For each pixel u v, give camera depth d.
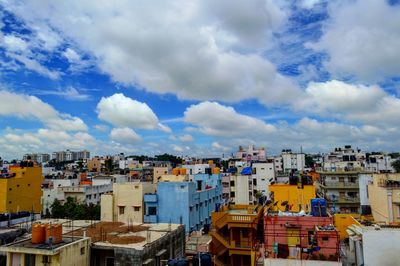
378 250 23.41
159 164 169.62
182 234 39.25
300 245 25.02
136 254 28.55
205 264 28.88
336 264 22.83
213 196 69.81
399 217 36.72
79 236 32.91
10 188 58.09
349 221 32.47
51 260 26.53
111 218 57.50
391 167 99.25
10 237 33.97
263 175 98.25
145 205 56.88
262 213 38.78
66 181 101.56
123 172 143.25
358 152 129.38
